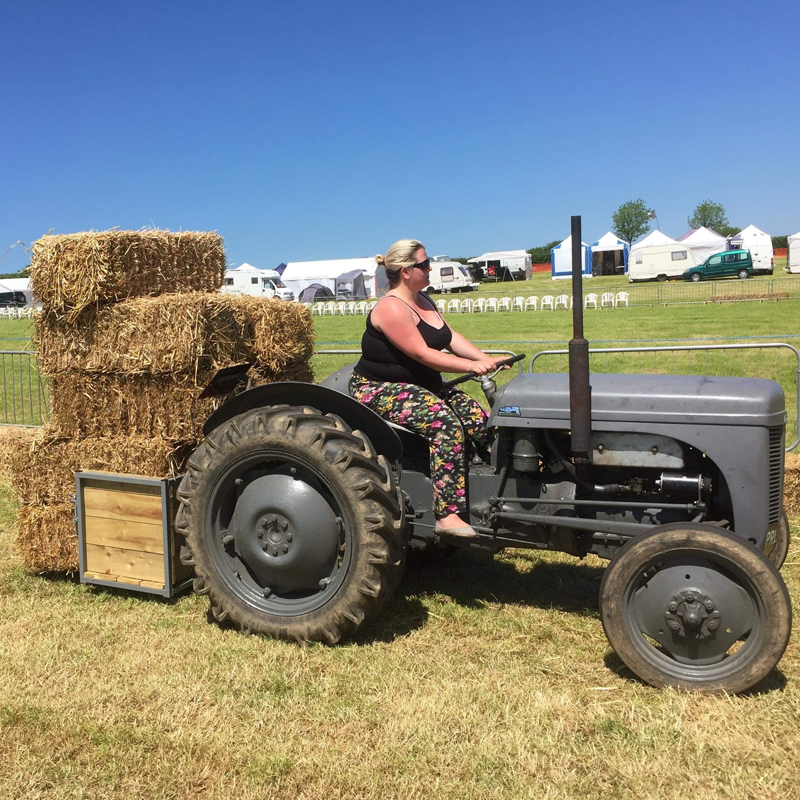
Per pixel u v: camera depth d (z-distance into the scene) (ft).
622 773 8.15
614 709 9.42
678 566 9.64
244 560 11.91
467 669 10.51
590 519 10.77
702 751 8.45
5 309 127.54
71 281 12.90
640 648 9.87
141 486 13.05
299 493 11.28
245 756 8.54
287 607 11.60
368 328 12.05
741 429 9.87
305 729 9.07
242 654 11.02
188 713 9.43
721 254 138.72
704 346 19.17
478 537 11.53
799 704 9.34
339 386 13.06
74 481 13.70
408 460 12.26
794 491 16.88
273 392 11.95
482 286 169.68
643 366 32.63
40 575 14.43
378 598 10.96
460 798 7.80
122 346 12.92
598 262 177.47
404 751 8.55
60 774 8.27
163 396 13.03
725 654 9.72
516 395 10.97
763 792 7.82
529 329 67.77
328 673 10.46
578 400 9.89
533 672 10.45
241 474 11.84
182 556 12.10
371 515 10.70
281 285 139.64
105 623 12.21
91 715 9.40
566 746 8.65
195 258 15.06
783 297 99.96
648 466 10.41
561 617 12.32
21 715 9.37
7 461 14.16
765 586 9.16
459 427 11.28
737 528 9.99
